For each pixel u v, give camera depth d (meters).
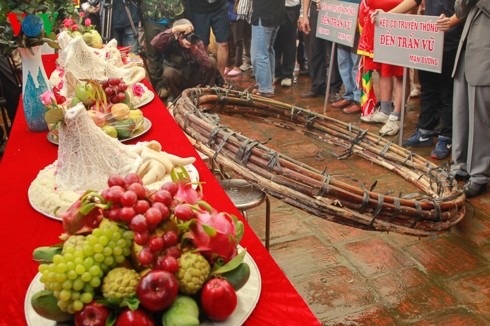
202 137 1.83
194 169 1.50
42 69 1.96
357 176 3.13
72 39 2.26
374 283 2.24
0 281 1.07
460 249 2.46
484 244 2.49
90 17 4.81
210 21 4.81
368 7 3.78
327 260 2.41
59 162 1.39
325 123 2.52
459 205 1.88
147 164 1.39
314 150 3.54
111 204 0.87
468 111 2.89
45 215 1.33
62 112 1.34
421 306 2.10
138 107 2.22
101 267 0.83
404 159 2.28
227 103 2.45
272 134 3.86
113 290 0.82
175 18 4.25
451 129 3.34
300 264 2.38
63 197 1.33
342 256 2.43
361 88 4.24
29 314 0.92
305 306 0.95
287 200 1.62
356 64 4.34
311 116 2.53
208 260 0.90
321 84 4.82
